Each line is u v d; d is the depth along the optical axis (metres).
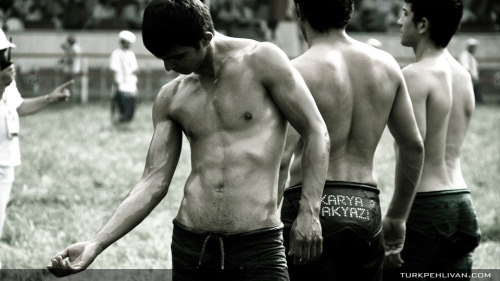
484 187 12.71
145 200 4.16
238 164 4.03
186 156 15.27
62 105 26.20
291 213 4.67
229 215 4.01
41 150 15.86
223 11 30.38
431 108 5.36
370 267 4.66
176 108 4.17
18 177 12.73
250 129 4.05
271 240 4.02
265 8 32.12
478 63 30.45
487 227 9.59
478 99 27.55
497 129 20.77
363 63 4.71
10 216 9.70
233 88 4.07
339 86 4.65
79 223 9.50
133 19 31.02
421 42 5.50
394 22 32.03
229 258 4.00
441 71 5.40
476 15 32.34
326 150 4.06
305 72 4.67
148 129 19.83
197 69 4.11
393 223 5.19
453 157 5.52
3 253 7.98
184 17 3.89
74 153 15.56
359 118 4.70
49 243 8.53
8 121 6.55
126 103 20.14
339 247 4.55
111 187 12.23
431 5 5.40
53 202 10.89
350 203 4.59
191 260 4.06
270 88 4.07
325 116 4.66
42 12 31.45
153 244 8.48
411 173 5.00
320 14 4.71
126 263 7.80
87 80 28.91
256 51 4.09
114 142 17.42
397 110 4.82
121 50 20.08
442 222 5.40
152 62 29.59
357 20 31.66
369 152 4.74
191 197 4.09
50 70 28.72
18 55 28.95
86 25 30.98
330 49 4.72
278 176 4.16
